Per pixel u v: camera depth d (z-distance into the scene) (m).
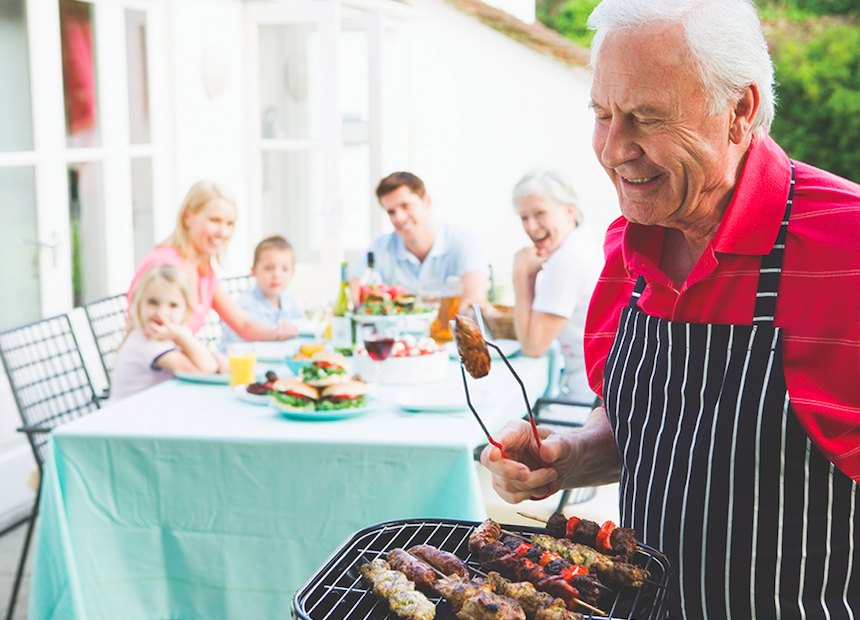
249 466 2.01
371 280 3.21
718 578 1.07
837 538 1.03
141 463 2.04
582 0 8.45
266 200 5.70
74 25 4.09
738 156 1.04
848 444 1.01
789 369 1.03
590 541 1.08
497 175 7.79
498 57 7.64
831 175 1.08
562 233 2.98
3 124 3.71
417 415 2.21
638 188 1.04
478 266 3.62
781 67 7.45
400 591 0.94
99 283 4.30
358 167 6.08
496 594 0.96
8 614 2.69
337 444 1.97
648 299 1.19
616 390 1.20
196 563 2.05
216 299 3.32
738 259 1.07
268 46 5.56
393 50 7.14
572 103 7.58
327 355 2.26
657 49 0.96
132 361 2.74
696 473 1.08
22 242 3.81
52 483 2.03
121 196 4.43
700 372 1.09
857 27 7.27
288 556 2.01
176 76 4.86
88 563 2.04
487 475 3.05
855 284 0.99
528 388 2.60
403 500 1.96
